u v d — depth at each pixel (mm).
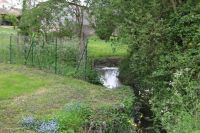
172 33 18672
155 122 17375
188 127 12859
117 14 25016
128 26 20594
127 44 19844
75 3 31297
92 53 40719
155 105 18312
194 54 17391
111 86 26844
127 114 18000
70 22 31953
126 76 27547
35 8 31281
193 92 14898
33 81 24516
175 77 16297
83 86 23812
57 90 22234
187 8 18781
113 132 16094
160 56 18359
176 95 15070
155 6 20000
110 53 40969
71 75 27406
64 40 31625
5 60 30891
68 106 16922
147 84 21047
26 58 30266
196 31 17828
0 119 15938
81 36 31906
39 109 17703
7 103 18875
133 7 21516
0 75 25750
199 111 13719
